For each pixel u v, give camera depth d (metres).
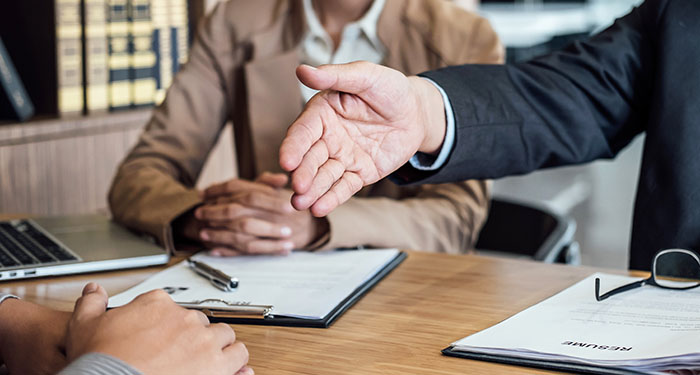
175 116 1.72
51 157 2.01
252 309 0.90
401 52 1.64
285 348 0.81
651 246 1.14
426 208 1.41
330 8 1.68
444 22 1.63
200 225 1.30
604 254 3.96
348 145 0.89
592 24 6.23
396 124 0.93
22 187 1.95
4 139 1.89
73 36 2.14
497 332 0.82
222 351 0.68
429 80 1.08
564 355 0.74
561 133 1.16
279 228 1.19
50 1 2.10
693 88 1.13
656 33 1.20
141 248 1.22
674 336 0.76
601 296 0.90
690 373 0.70
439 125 1.05
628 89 1.20
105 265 1.13
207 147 1.77
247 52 1.75
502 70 1.17
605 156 1.24
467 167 1.10
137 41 2.26
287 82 1.68
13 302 0.83
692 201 1.11
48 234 1.31
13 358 0.78
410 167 1.08
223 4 1.79
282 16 1.74
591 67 1.20
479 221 1.48
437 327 0.87
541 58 1.25
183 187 1.43
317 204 0.83
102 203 2.18
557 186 5.47
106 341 0.66
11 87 2.00
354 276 1.04
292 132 0.84
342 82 0.85
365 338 0.84
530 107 1.14
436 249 1.37
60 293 1.03
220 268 1.13
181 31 2.37
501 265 1.12
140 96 2.30
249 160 1.74
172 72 2.37
